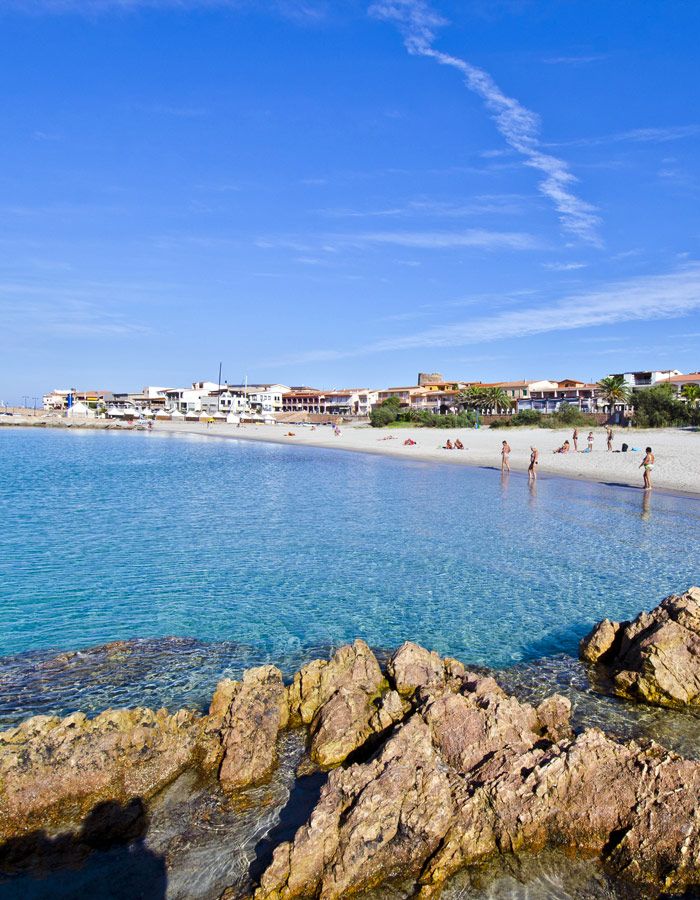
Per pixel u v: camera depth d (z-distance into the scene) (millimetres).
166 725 8789
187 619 14641
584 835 7059
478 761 7812
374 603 15805
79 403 188500
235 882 6566
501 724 8359
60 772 7828
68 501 32812
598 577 17953
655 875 6598
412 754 7645
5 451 71875
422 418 115125
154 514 28734
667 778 7262
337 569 18984
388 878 6613
